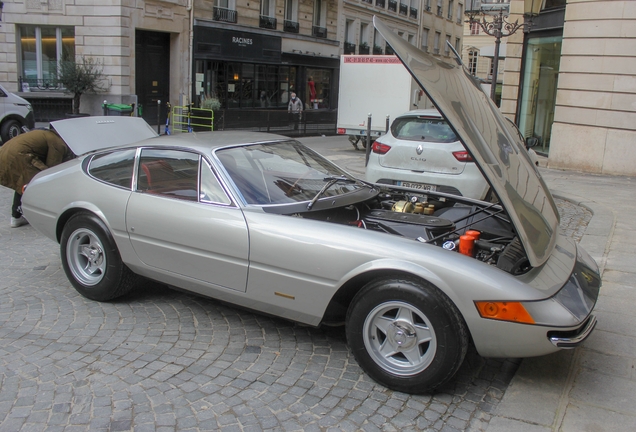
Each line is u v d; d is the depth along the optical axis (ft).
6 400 10.57
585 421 10.16
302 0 100.22
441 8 161.68
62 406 10.39
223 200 13.03
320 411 10.43
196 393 10.97
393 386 11.08
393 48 11.49
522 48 53.52
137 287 16.70
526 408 10.55
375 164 27.55
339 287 11.35
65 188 15.79
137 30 75.87
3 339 13.20
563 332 10.21
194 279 13.42
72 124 20.11
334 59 110.11
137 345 13.03
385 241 11.20
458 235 13.37
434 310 10.44
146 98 78.84
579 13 43.65
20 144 22.08
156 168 14.35
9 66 73.36
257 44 90.02
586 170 44.70
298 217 12.36
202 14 81.76
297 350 12.93
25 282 17.16
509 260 11.43
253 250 12.23
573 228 25.05
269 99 96.53
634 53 41.34
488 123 13.16
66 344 13.01
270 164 14.38
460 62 15.66
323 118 85.76
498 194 11.03
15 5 71.97
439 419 10.29
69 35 74.08
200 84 80.74
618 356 12.72
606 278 17.85
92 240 15.37
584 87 44.06
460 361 10.56
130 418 10.05
